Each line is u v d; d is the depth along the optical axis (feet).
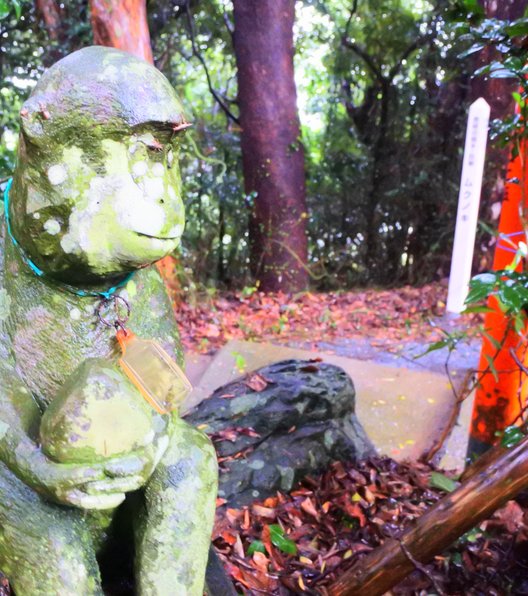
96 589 3.38
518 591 5.76
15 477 3.22
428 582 5.88
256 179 19.04
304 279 19.58
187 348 12.67
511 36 5.20
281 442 7.77
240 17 18.11
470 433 7.77
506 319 6.80
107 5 12.07
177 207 3.12
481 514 4.72
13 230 3.28
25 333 3.35
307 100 24.75
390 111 23.35
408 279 22.72
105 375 3.05
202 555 3.66
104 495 3.02
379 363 12.05
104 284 3.39
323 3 22.02
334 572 6.14
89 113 2.85
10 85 17.37
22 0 11.83
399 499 7.49
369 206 23.93
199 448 3.81
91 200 2.92
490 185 15.52
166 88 3.05
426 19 21.67
